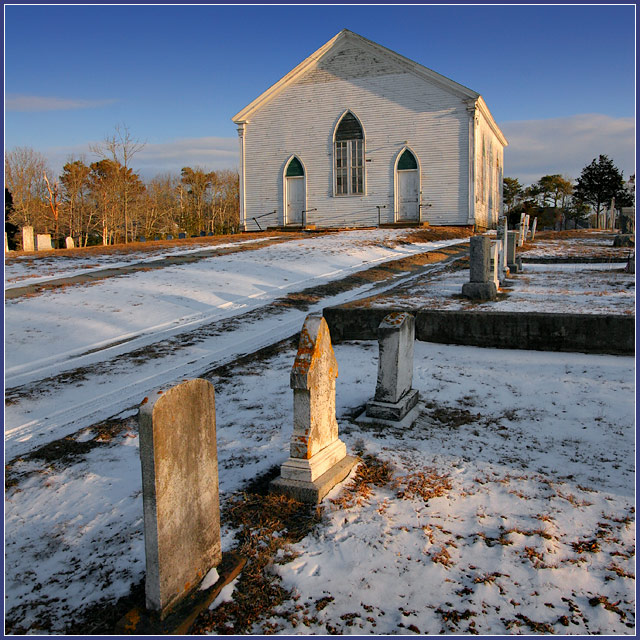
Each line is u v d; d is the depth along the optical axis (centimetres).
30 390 889
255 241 2994
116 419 746
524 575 389
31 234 3114
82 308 1453
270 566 402
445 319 1048
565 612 352
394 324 689
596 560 406
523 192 8212
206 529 388
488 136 4041
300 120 3775
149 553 343
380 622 345
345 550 420
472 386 827
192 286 1762
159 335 1255
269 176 3897
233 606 363
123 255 2480
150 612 350
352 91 3625
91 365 1027
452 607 357
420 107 3484
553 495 505
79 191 6869
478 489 518
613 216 4481
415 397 736
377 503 494
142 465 339
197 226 7169
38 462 616
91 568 414
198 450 379
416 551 418
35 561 428
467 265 2097
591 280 1725
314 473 506
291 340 1160
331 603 363
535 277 1855
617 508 480
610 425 668
